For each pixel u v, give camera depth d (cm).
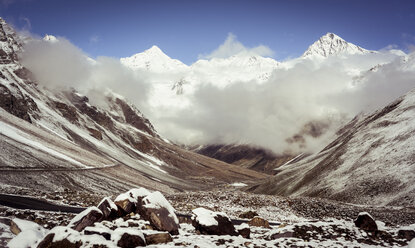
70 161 8844
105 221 1981
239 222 4072
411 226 2444
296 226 2427
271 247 1961
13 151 6881
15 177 5319
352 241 2220
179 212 4447
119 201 2245
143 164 19750
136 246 1620
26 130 9850
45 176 6169
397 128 10025
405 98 12512
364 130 11725
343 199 7900
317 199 6575
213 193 6725
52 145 9850
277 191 12231
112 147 19138
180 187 15950
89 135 18038
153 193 2206
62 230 1475
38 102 16488
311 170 11731
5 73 16800
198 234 2188
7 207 2608
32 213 2450
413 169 7500
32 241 1483
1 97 12069
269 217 5128
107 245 1422
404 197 6638
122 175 10938
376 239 2291
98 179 8081
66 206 3606
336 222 2570
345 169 9588
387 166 8288
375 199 7231
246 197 6328
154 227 2069
